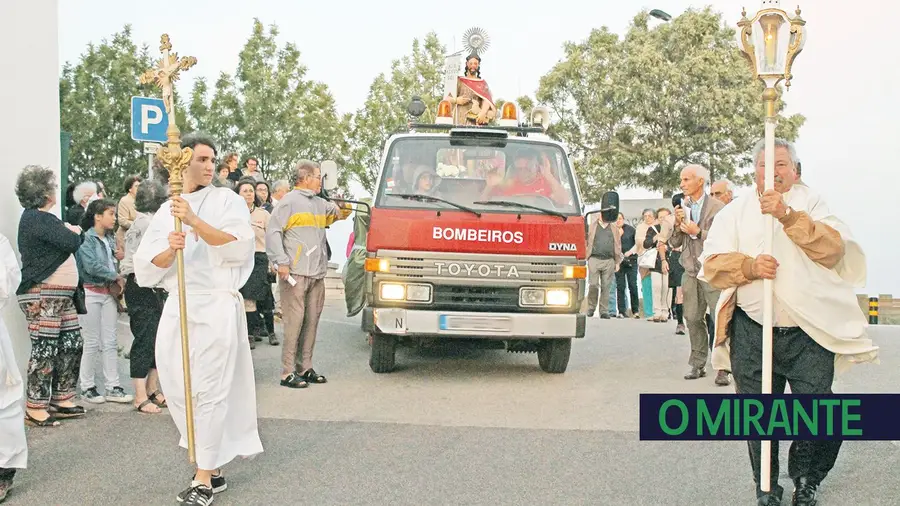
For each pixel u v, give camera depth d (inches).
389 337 391.2
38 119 319.0
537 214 378.3
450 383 379.6
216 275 221.1
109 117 1305.4
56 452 262.1
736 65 1603.1
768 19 198.7
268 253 363.9
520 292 373.1
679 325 568.7
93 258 320.8
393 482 233.9
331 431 289.6
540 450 266.8
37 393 290.8
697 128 1611.7
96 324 328.5
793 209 200.4
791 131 1622.8
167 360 218.8
